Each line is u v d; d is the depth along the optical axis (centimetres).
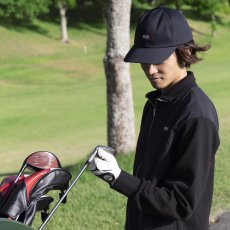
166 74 387
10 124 2631
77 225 786
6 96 3803
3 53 6550
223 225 798
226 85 3334
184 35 388
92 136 2222
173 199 369
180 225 387
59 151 1959
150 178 389
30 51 6806
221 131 1595
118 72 1267
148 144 398
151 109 414
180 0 8394
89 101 3234
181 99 387
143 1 8706
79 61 6159
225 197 908
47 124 2588
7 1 7350
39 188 413
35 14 7681
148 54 383
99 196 909
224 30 8600
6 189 418
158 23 386
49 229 771
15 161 1866
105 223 796
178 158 376
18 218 408
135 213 408
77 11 8738
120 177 372
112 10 1230
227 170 1070
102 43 7706
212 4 8200
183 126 376
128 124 1287
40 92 3878
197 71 4425
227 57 6131
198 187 368
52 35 7588
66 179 429
